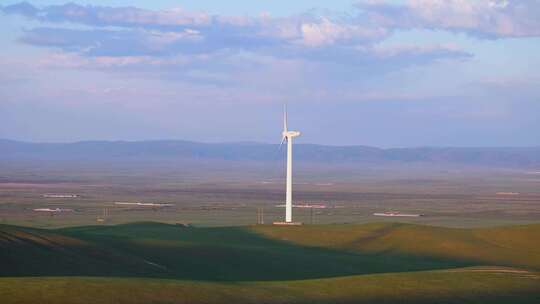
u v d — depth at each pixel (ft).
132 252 297.53
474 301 217.56
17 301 182.60
